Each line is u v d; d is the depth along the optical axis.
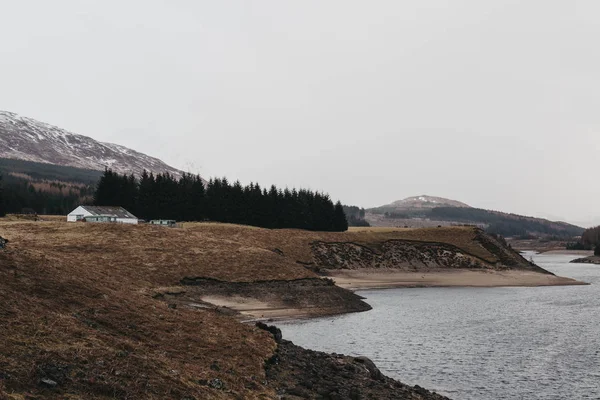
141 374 22.25
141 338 29.61
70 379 19.73
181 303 61.03
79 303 32.31
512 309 78.19
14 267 33.84
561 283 125.25
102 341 25.62
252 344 34.31
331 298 79.44
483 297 95.62
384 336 54.81
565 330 59.34
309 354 37.47
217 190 168.38
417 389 32.91
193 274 76.44
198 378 24.22
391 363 43.09
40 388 18.42
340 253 135.00
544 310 77.06
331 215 179.62
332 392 27.22
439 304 84.62
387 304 84.56
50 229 98.56
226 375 25.94
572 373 40.25
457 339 53.44
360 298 87.12
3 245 37.91
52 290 32.69
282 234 140.00
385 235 154.75
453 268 137.75
